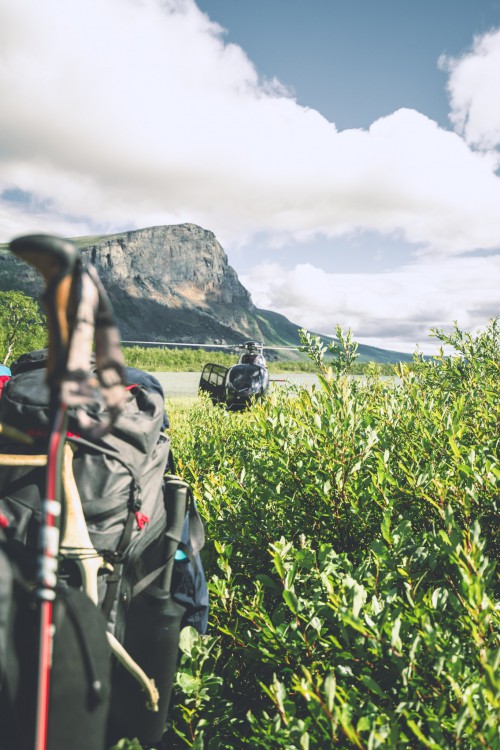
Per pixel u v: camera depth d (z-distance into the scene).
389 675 2.13
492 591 2.35
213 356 163.88
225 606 2.83
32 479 1.95
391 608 2.36
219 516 3.62
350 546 3.42
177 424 7.74
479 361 5.95
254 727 2.16
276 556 2.43
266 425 3.95
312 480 3.58
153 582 2.26
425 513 3.37
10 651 1.42
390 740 1.62
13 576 1.50
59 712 1.45
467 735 1.76
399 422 4.24
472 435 4.19
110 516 2.03
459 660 1.90
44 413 1.96
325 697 1.85
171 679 2.25
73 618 1.53
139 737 2.15
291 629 2.52
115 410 1.30
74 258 1.21
